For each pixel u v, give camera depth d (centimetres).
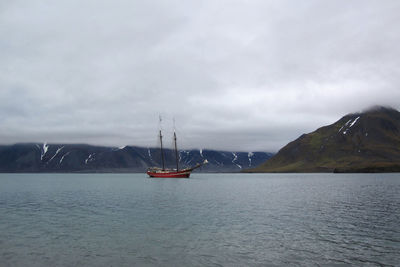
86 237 3875
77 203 7550
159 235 3959
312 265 2909
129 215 5550
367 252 3259
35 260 3052
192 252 3272
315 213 5719
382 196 8856
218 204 7206
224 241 3672
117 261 3022
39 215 5612
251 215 5509
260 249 3356
